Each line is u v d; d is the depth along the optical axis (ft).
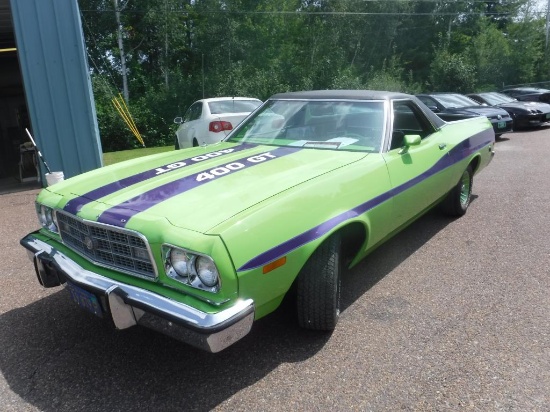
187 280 7.70
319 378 8.75
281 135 13.48
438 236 16.31
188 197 8.98
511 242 15.51
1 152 46.70
